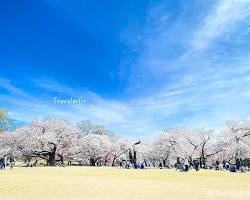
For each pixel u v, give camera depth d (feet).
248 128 243.60
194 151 279.28
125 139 328.70
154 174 120.98
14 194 48.32
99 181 78.48
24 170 148.66
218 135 272.10
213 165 313.94
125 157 319.88
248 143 241.55
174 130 292.40
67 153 295.69
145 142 346.74
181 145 280.72
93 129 370.94
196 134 277.23
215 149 278.05
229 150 239.91
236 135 245.24
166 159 306.76
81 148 307.58
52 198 43.78
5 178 87.66
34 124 271.08
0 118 261.24
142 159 334.03
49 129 272.31
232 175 117.70
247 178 96.89
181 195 48.60
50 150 265.34
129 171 152.25
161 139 297.12
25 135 261.85
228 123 249.75
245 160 286.46
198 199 43.65
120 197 45.60
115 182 75.61
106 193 50.83
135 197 45.70
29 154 264.31
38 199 42.70
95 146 303.68
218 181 82.12
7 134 266.16
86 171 142.92
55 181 76.64
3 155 248.52
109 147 316.19
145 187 62.39
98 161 336.49
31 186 62.23
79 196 46.42
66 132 278.26
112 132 383.65
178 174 122.83
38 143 255.91
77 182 74.43
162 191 54.54
